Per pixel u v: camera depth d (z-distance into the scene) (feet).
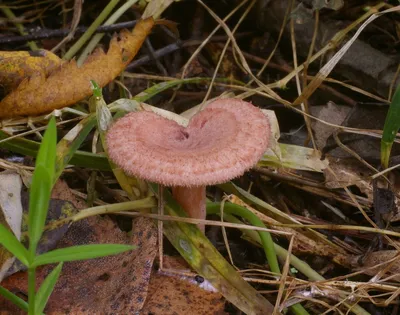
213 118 1.01
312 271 1.10
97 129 1.17
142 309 1.01
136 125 0.98
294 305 1.05
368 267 1.13
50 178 0.75
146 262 1.02
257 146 0.95
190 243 1.03
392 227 1.19
